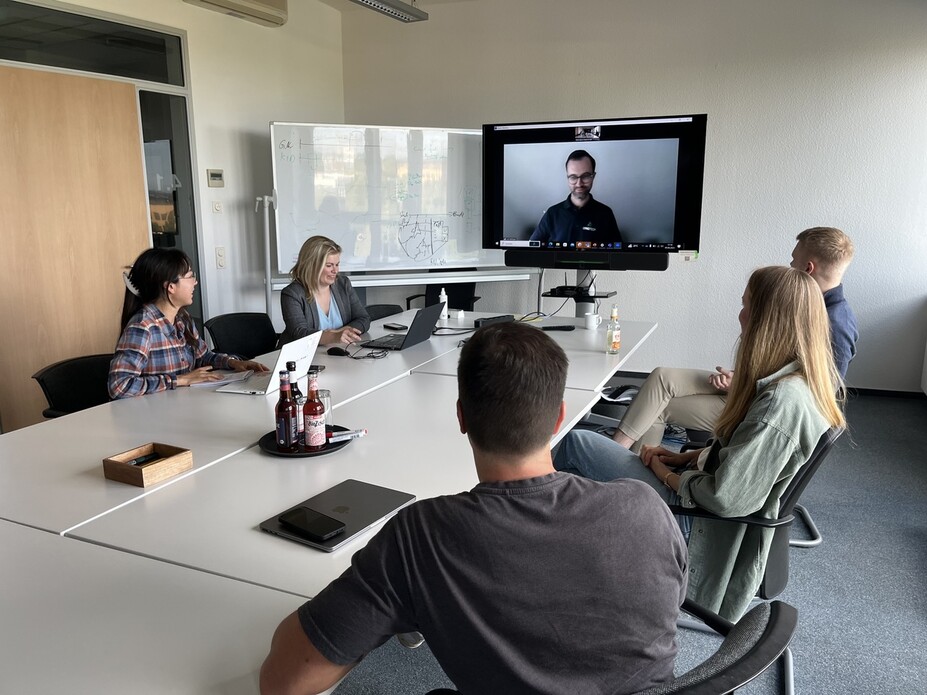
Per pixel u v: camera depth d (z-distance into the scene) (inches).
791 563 105.0
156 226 180.2
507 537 34.4
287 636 36.6
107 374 107.5
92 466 70.7
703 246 203.3
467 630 34.2
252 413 88.3
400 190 207.5
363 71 231.3
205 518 58.8
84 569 50.4
